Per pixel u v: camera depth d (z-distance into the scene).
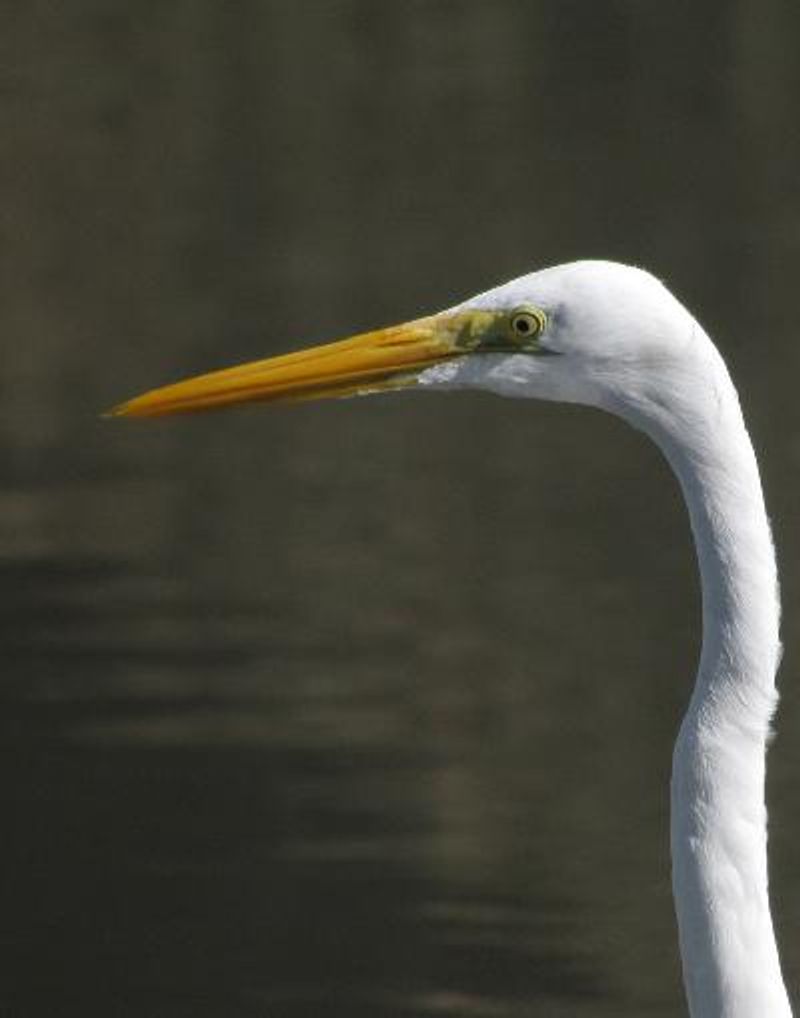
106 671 14.39
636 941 11.56
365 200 23.80
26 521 16.92
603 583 15.82
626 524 16.84
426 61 27.62
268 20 29.25
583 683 14.28
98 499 17.44
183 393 6.32
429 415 19.66
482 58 27.70
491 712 13.82
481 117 25.83
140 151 25.44
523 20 28.97
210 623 15.07
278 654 14.63
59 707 13.90
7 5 29.92
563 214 22.91
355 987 11.20
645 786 12.96
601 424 19.23
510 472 18.00
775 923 11.51
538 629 15.02
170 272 22.09
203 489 17.69
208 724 13.64
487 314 6.05
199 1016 10.92
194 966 11.46
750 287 20.77
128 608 15.36
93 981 11.39
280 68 27.58
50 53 28.19
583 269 5.91
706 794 5.70
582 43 27.91
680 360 5.74
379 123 25.88
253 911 11.91
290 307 20.73
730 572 5.70
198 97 26.91
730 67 26.72
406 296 20.78
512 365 6.02
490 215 23.00
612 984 11.15
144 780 13.14
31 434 18.62
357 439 19.06
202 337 20.17
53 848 12.61
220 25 29.17
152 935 11.84
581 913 11.84
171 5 29.91
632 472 17.97
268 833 12.54
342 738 13.56
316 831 12.63
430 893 12.00
